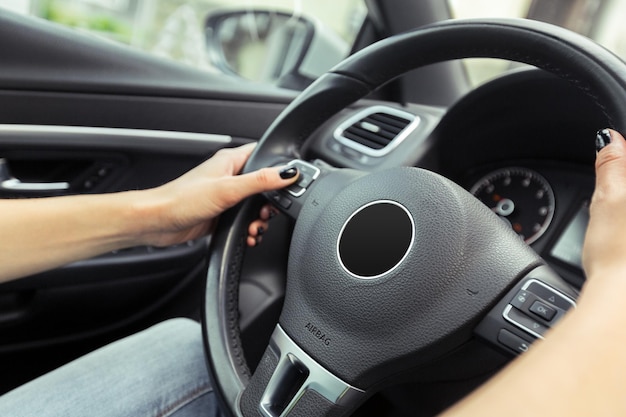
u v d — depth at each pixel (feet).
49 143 3.26
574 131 2.39
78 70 3.32
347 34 4.34
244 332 3.33
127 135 3.43
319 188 2.11
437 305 1.71
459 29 2.00
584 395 0.93
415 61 2.16
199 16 4.62
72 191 3.41
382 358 1.75
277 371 1.87
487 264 1.72
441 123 2.72
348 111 3.44
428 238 1.74
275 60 4.68
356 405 1.82
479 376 2.09
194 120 3.63
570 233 2.41
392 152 2.93
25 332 3.27
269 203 2.28
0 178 3.18
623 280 1.12
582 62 1.77
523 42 1.90
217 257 2.20
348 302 1.79
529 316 1.66
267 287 3.42
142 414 2.15
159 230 2.31
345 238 1.88
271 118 3.86
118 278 3.37
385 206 1.85
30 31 3.20
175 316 3.85
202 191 2.17
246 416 1.87
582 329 1.03
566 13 3.09
